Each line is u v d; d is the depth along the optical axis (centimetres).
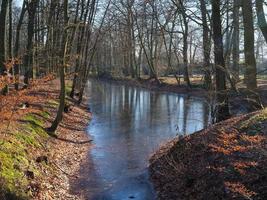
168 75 6103
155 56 5959
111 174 1348
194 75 5562
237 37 3472
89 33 3297
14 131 1270
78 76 3469
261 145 983
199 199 991
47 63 3128
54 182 1180
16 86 1884
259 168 930
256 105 1884
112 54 8169
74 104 2909
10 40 2517
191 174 1117
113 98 4016
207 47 1789
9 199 894
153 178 1282
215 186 980
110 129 2206
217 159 1080
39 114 1809
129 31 6097
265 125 1128
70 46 2781
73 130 2036
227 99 1747
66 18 1778
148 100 3775
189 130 2114
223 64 1759
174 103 3453
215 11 1762
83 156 1577
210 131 1338
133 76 6556
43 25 3509
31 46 2516
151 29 5384
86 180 1281
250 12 1955
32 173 1087
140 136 1997
